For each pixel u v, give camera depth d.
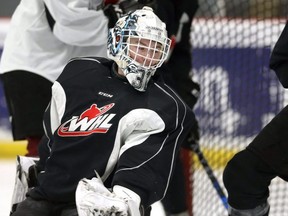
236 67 12.65
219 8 12.56
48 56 8.73
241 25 12.62
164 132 6.58
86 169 6.60
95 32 8.50
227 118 12.69
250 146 7.21
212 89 12.73
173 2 9.27
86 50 8.83
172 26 9.03
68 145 6.65
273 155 7.08
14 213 6.65
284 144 7.06
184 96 9.64
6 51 8.88
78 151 6.62
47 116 7.08
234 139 12.72
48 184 6.65
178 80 9.62
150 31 6.63
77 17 8.32
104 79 6.88
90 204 5.86
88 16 8.38
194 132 9.58
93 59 7.13
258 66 12.56
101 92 6.80
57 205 6.70
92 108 6.75
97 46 8.84
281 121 7.06
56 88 6.99
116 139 6.57
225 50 12.64
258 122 12.74
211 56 12.66
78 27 8.41
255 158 7.16
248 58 12.57
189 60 9.67
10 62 8.78
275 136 7.07
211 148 12.54
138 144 6.48
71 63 7.17
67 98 6.90
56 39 8.72
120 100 6.69
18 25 8.79
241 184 7.28
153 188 6.38
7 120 14.95
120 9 8.49
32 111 8.79
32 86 8.73
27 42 8.70
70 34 8.41
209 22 12.72
